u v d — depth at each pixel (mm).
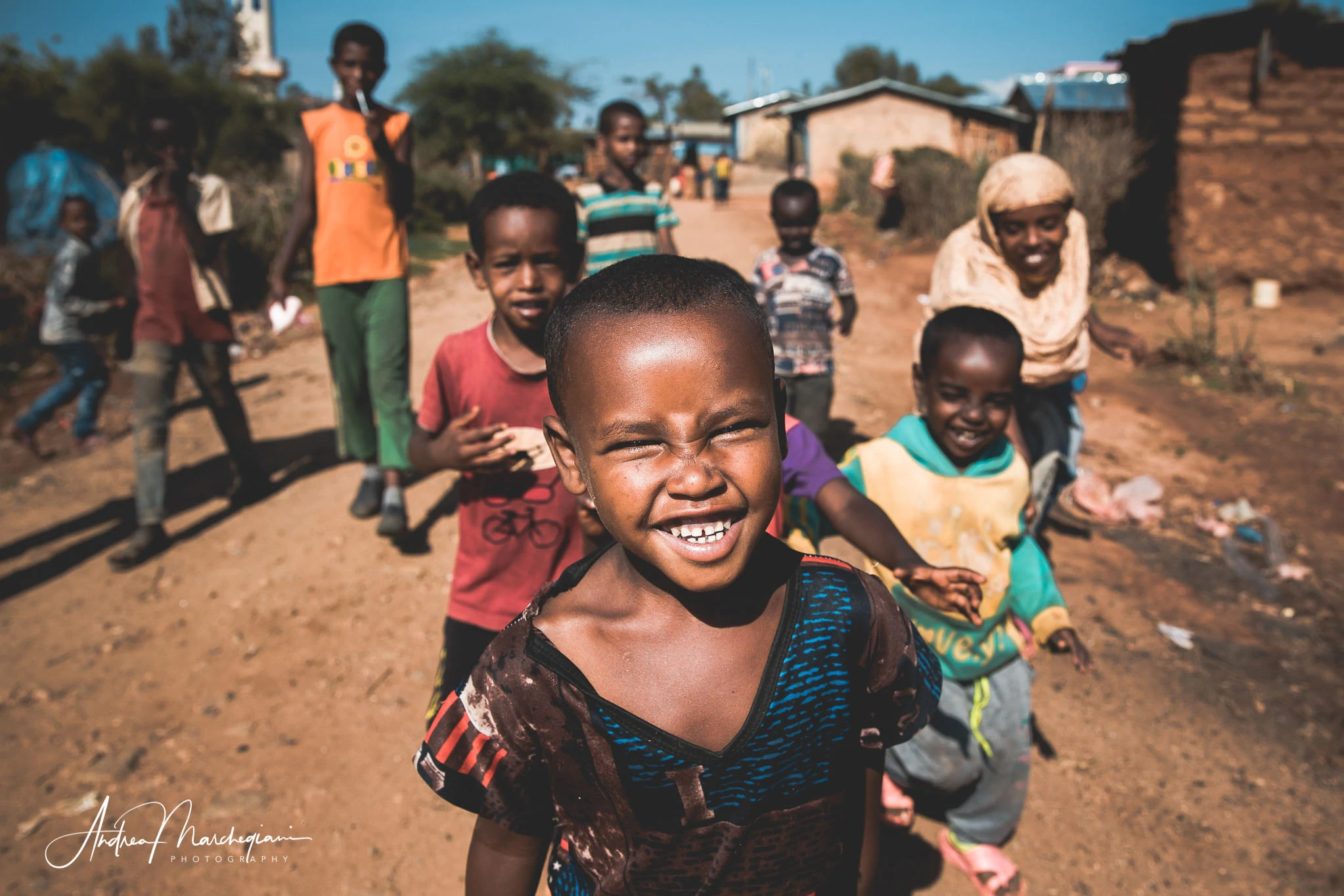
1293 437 5680
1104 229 12430
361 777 2678
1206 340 7508
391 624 3457
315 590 3701
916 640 1100
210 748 2799
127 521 4457
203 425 5789
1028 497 2137
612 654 987
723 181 23125
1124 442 5711
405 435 3963
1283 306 10180
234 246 9812
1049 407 3332
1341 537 4383
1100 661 3279
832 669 1029
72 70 18375
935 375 2004
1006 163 2961
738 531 883
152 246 3924
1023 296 3109
